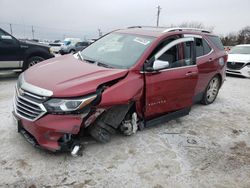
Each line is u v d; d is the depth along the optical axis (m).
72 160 3.19
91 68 3.48
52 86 2.97
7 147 3.37
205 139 4.14
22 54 7.93
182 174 3.12
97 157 3.30
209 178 3.09
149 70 3.61
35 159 3.14
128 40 4.21
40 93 2.91
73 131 2.96
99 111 3.17
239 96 7.21
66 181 2.81
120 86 3.28
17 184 2.70
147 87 3.63
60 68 3.52
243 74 10.50
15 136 3.67
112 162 3.22
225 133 4.45
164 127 4.45
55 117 2.88
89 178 2.89
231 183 3.04
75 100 2.90
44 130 2.90
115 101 3.21
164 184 2.90
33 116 2.95
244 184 3.04
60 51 26.53
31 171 2.92
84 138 3.61
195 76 4.43
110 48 4.21
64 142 3.04
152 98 3.78
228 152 3.77
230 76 11.21
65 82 3.05
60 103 2.86
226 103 6.35
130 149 3.57
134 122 3.79
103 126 3.43
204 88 5.54
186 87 4.30
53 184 2.75
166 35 4.14
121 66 3.62
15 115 3.21
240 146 4.01
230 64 10.78
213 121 4.98
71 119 2.93
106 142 3.67
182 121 4.83
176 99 4.20
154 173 3.09
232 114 5.51
